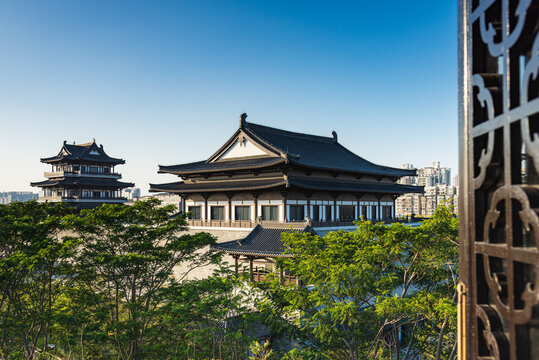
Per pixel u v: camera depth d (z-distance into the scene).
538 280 2.94
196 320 25.94
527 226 3.08
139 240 29.78
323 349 24.55
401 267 26.84
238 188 50.03
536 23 3.12
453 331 25.39
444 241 23.56
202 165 59.97
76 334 27.23
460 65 4.22
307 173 53.56
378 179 65.94
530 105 3.02
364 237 25.14
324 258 23.84
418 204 186.88
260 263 40.41
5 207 36.78
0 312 29.95
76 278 30.02
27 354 31.94
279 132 65.25
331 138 75.31
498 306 3.45
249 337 25.72
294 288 24.20
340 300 23.77
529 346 3.25
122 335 25.55
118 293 31.14
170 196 136.00
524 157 3.42
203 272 49.00
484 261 3.69
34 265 27.73
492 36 3.62
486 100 3.65
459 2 4.28
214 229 50.84
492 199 3.59
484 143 3.95
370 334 25.62
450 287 25.72
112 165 104.25
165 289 29.25
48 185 98.31
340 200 57.19
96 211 29.98
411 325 27.03
